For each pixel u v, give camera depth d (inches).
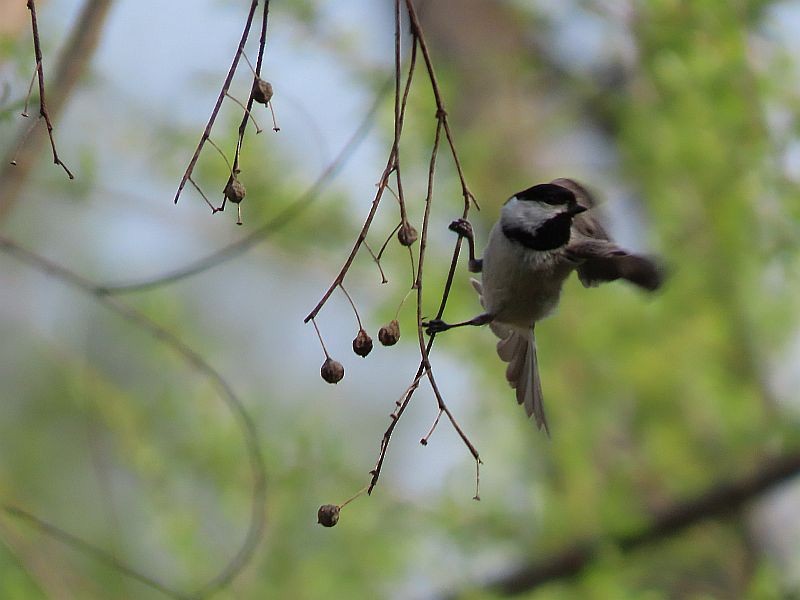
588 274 340.5
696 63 478.9
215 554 454.0
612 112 553.6
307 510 475.5
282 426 499.5
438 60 615.8
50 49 373.4
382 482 494.9
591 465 525.3
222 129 469.7
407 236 233.5
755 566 541.3
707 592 534.6
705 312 524.7
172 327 487.8
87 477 531.2
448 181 518.6
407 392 229.9
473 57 607.2
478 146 544.1
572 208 337.7
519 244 335.9
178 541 443.5
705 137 493.7
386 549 470.6
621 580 496.1
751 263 508.4
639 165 526.6
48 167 432.1
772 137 482.6
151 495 456.1
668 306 523.2
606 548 488.7
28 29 373.1
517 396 343.9
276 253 512.7
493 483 507.8
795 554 526.6
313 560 468.4
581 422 513.7
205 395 480.1
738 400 513.7
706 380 520.7
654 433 531.5
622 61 543.2
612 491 518.0
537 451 527.8
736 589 539.8
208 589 394.6
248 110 229.9
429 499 496.7
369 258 511.8
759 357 538.3
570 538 499.5
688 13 489.7
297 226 500.1
